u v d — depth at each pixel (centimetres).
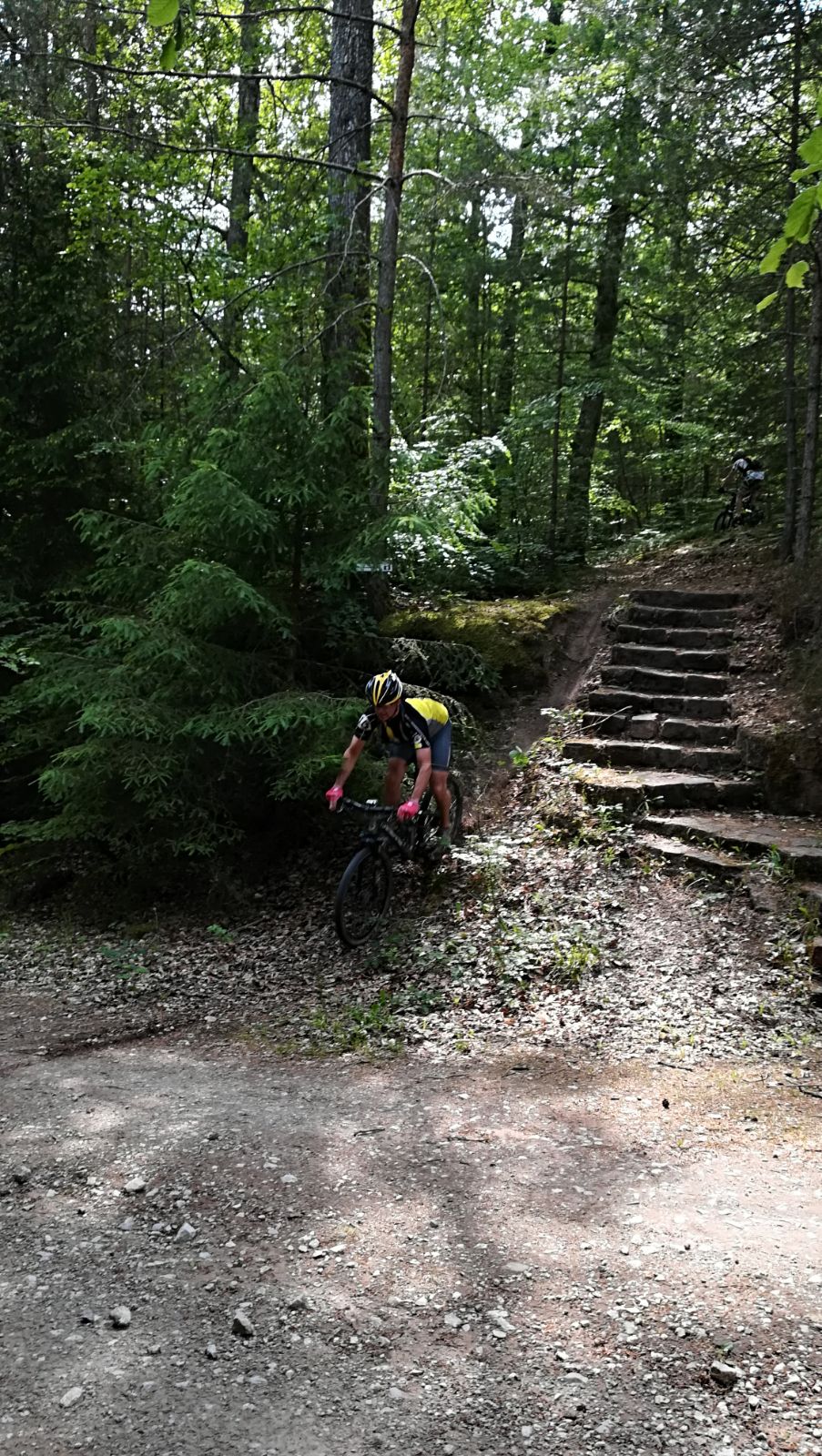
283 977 616
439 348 1602
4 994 624
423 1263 307
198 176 1192
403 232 1446
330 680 880
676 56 1013
